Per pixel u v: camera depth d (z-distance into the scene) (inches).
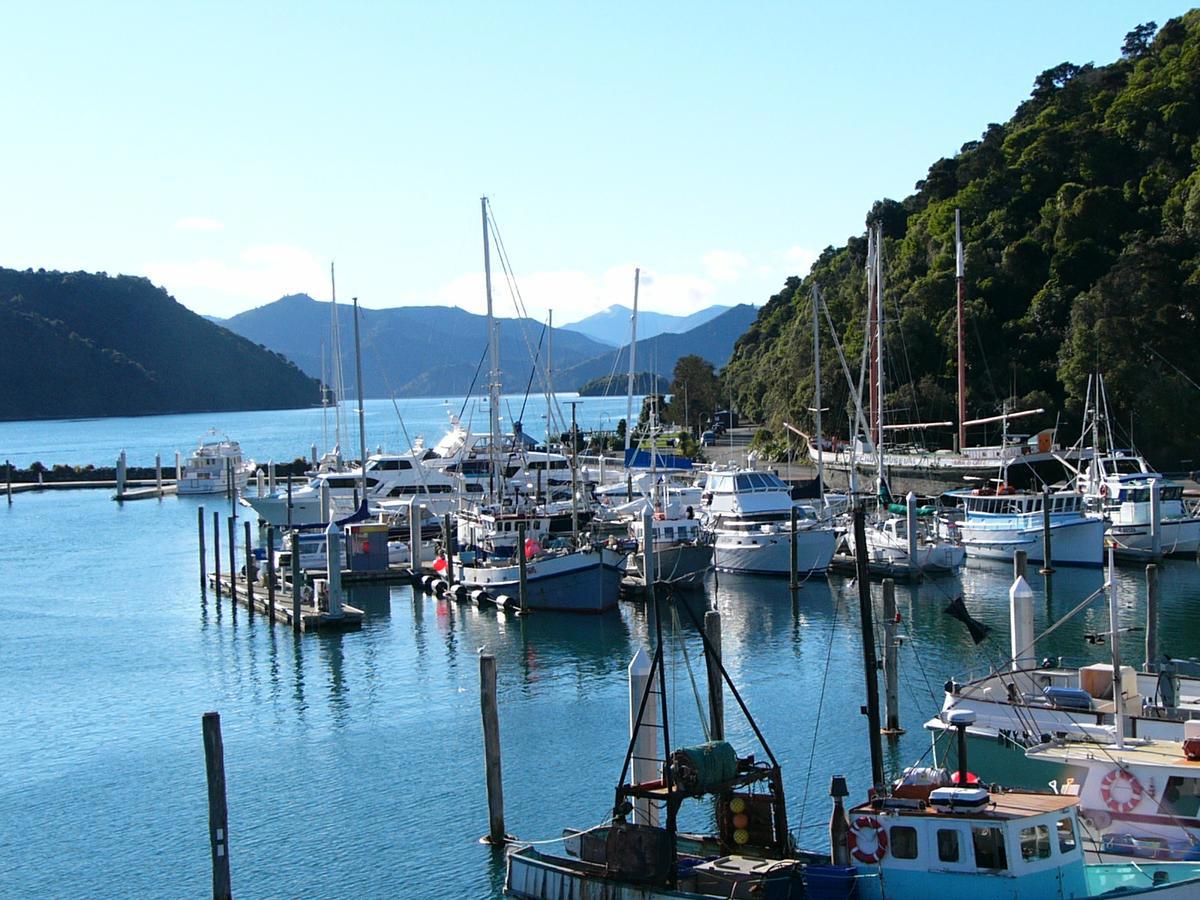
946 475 4126.5
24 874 1396.4
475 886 1323.8
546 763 1697.8
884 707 1875.0
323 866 1386.6
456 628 2635.3
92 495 6250.0
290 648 2477.9
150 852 1444.4
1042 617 2541.8
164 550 4128.9
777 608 2736.2
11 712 2039.9
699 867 1136.2
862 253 6727.4
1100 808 1280.8
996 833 1019.9
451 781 1641.2
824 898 1067.9
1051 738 1378.0
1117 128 5595.5
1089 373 4355.3
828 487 4190.5
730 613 2694.4
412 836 1461.6
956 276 5103.3
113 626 2741.1
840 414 5206.7
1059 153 5659.5
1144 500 3292.3
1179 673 1681.8
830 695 1966.0
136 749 1829.5
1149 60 6067.9
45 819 1557.6
